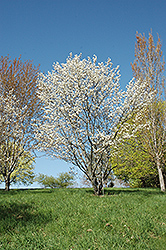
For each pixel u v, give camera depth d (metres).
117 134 9.78
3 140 12.00
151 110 12.95
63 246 4.13
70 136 9.77
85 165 9.62
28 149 12.73
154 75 13.55
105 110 10.03
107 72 10.09
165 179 14.89
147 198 8.31
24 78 14.05
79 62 9.57
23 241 4.34
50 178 19.62
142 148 14.06
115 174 15.94
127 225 5.01
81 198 8.06
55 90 9.76
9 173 12.73
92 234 4.56
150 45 13.85
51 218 5.57
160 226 5.05
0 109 11.96
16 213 5.96
